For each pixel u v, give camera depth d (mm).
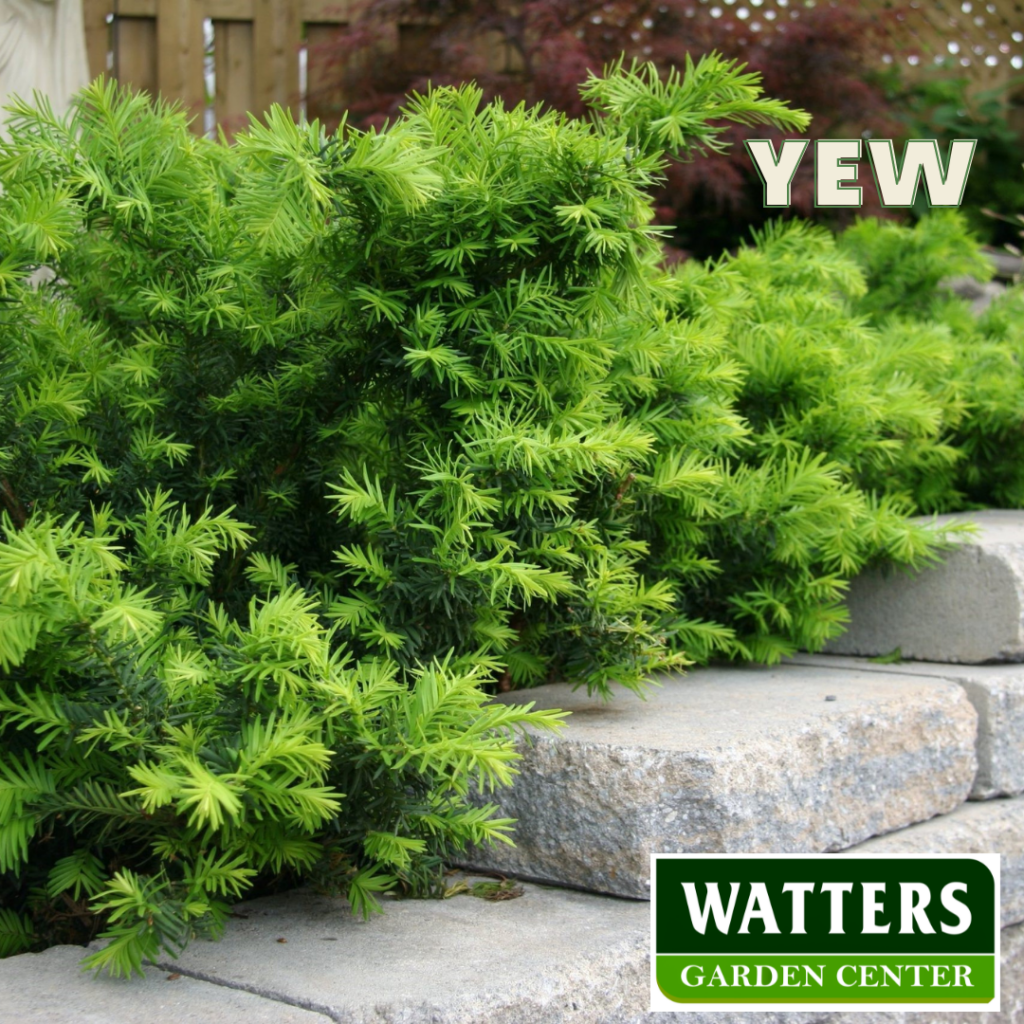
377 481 1466
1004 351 2816
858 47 4914
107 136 1486
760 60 4637
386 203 1315
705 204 4711
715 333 1907
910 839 1786
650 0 4625
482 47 4891
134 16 4672
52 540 1113
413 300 1466
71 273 1707
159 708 1224
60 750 1306
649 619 1891
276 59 4816
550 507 1525
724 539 2041
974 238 3320
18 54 3100
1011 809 1966
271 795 1170
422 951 1323
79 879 1354
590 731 1614
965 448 2773
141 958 1221
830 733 1691
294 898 1501
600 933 1398
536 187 1411
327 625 1527
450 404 1453
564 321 1486
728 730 1622
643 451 1572
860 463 2244
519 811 1607
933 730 1881
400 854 1313
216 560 1592
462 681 1242
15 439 1419
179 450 1507
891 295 3289
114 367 1534
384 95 4418
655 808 1498
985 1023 1840
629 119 1477
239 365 1581
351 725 1231
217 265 1532
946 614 2176
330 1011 1147
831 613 2094
